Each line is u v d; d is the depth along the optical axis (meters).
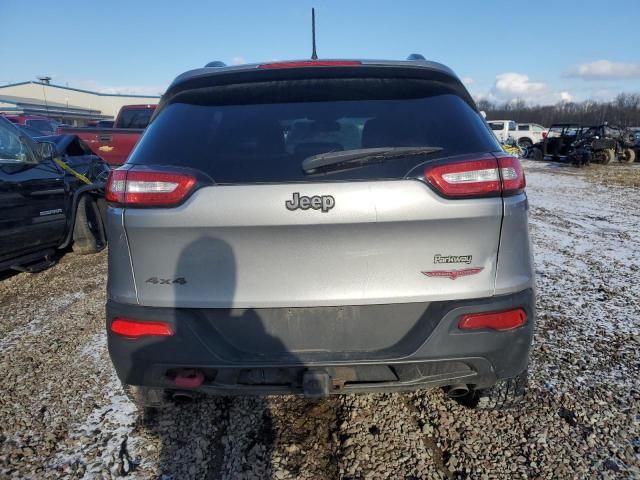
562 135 21.86
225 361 1.80
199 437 2.30
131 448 2.23
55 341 3.36
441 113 1.97
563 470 2.05
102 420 2.44
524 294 1.85
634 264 5.09
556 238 6.38
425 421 2.40
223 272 1.77
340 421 2.42
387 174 1.73
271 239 1.74
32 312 3.91
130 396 2.20
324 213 1.70
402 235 1.74
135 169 1.80
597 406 2.48
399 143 1.88
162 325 1.80
